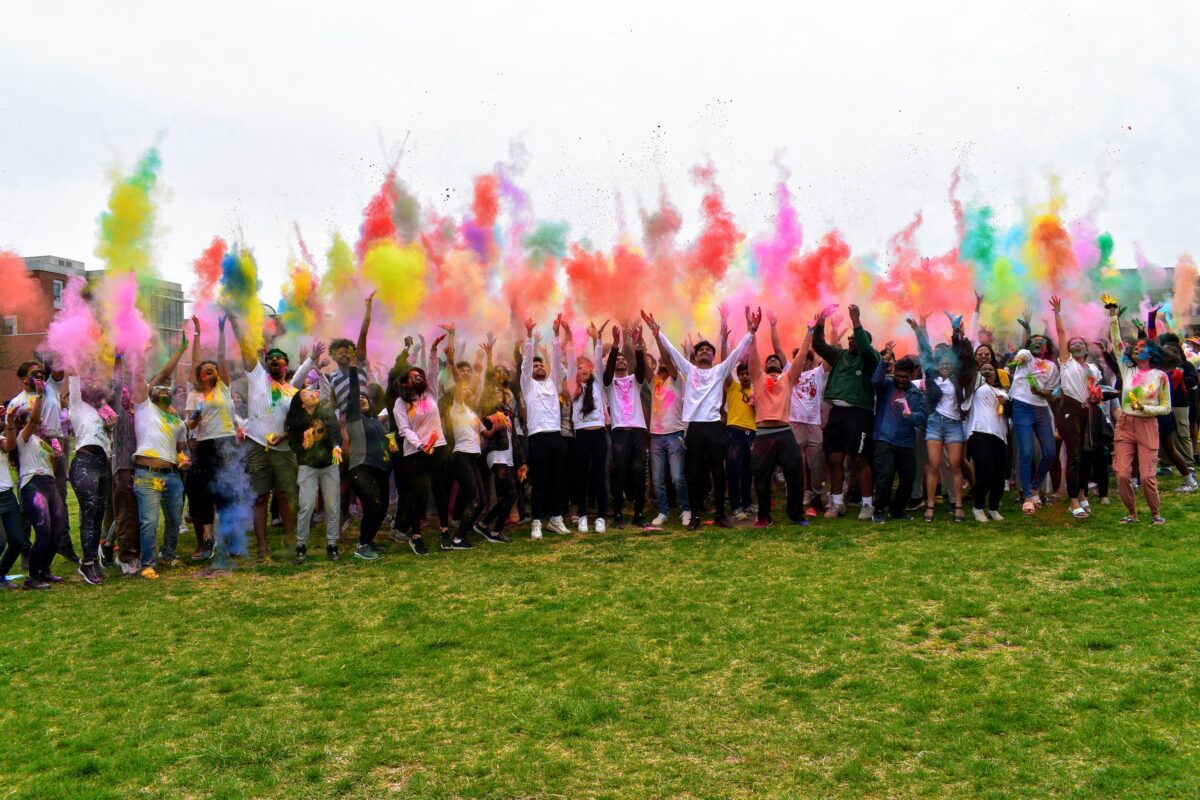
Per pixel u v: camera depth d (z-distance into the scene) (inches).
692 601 320.8
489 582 360.5
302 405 405.1
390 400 450.6
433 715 238.4
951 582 325.1
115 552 421.4
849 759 204.2
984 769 194.7
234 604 346.3
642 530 445.4
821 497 476.7
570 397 458.3
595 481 452.1
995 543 377.4
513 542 434.3
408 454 421.4
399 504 440.5
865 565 353.7
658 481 463.5
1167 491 474.3
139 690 265.7
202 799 200.8
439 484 427.2
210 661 285.4
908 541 390.9
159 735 233.6
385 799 197.0
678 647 278.1
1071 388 424.8
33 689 269.7
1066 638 265.0
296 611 334.3
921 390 430.6
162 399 404.8
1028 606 293.9
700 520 458.6
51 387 411.2
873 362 442.0
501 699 246.2
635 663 266.2
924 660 257.3
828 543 391.9
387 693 254.8
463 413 433.1
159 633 315.0
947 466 469.4
